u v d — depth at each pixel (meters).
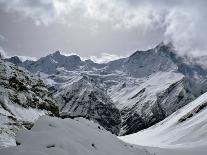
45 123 19.86
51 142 17.11
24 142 17.36
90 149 18.98
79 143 18.86
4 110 44.53
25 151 15.66
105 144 20.98
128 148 23.09
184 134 88.81
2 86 51.09
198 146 63.19
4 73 54.56
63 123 20.64
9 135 33.50
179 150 48.91
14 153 15.52
